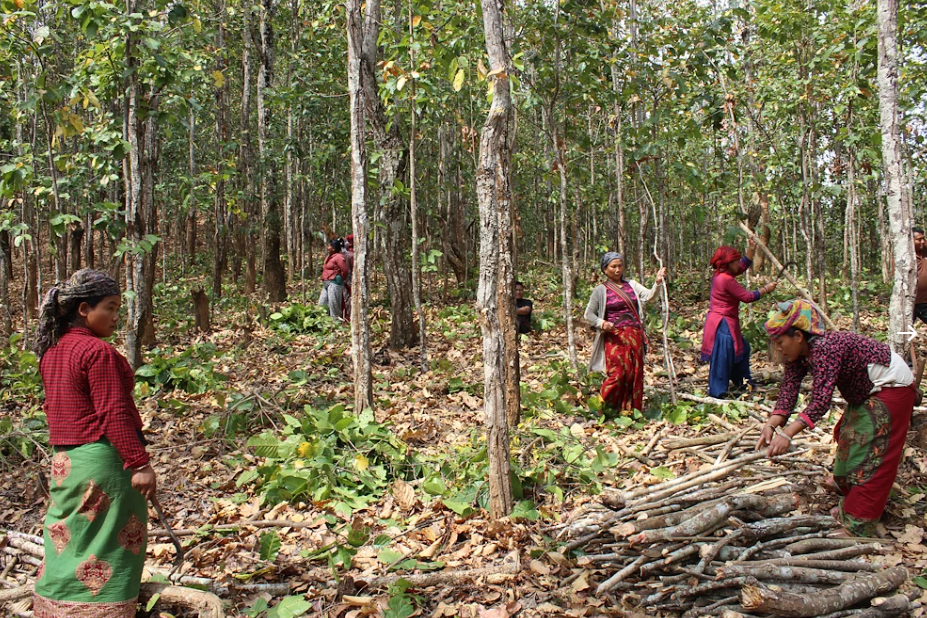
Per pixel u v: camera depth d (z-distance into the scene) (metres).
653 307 11.28
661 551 3.36
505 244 5.37
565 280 7.47
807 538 3.55
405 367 8.52
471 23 7.61
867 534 3.70
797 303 3.67
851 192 9.54
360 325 5.83
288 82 14.56
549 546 3.66
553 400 6.35
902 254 4.70
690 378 7.54
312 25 10.59
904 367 3.64
